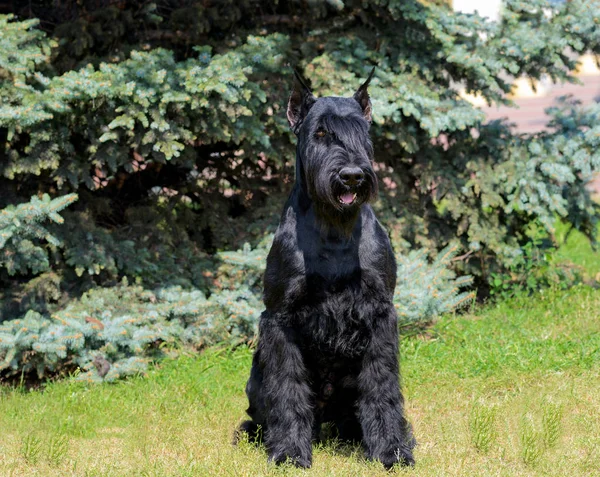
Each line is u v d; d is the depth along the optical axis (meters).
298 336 4.58
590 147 7.71
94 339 6.48
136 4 7.54
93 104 6.43
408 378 6.13
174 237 7.77
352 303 4.48
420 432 5.16
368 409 4.60
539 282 8.41
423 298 7.03
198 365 6.56
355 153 4.27
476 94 7.89
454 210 7.90
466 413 5.46
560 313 7.59
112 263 6.97
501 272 8.39
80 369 6.48
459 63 7.44
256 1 7.69
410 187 8.36
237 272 7.33
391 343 4.60
